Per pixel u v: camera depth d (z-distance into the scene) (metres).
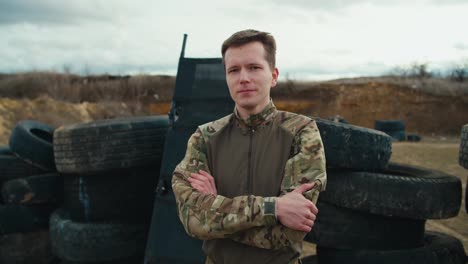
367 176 4.04
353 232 4.13
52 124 21.53
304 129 1.84
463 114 29.64
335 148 4.09
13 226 5.09
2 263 4.99
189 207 1.79
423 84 31.42
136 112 27.38
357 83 31.72
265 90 1.84
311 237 4.23
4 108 21.17
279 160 1.81
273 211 1.64
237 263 1.77
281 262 1.75
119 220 4.57
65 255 4.46
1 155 5.72
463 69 34.12
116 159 4.40
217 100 4.30
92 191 4.56
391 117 30.03
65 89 27.47
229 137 1.92
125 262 4.48
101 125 4.43
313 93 31.77
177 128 4.25
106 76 31.23
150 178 4.71
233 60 1.82
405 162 11.95
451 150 13.58
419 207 3.99
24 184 5.14
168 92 30.03
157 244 3.83
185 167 1.94
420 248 4.14
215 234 1.71
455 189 4.19
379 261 4.00
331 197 4.14
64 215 4.81
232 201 1.70
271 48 1.86
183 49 4.55
